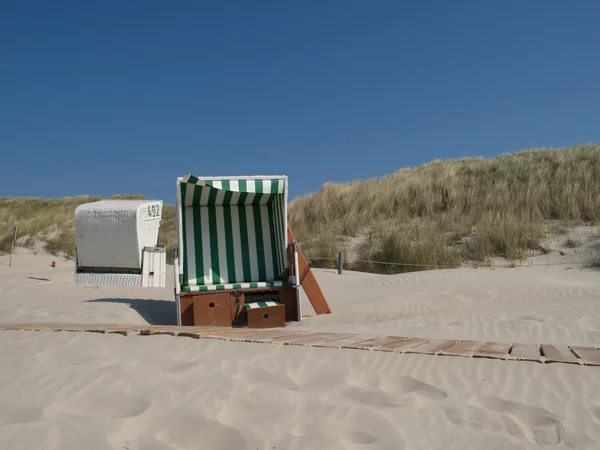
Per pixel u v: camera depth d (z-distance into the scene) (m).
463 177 20.20
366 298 10.73
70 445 2.92
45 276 16.20
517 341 6.44
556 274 12.07
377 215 19.28
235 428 3.25
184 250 9.41
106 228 13.98
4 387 3.81
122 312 8.89
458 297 9.92
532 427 3.46
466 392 3.99
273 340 5.09
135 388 3.79
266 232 9.81
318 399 3.76
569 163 18.80
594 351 4.97
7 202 34.59
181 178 8.71
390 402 3.76
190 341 5.08
